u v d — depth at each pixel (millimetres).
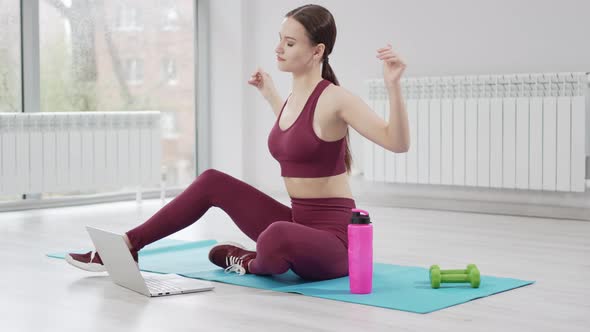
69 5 5734
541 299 2596
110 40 6020
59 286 2828
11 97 5406
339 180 2863
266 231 2762
